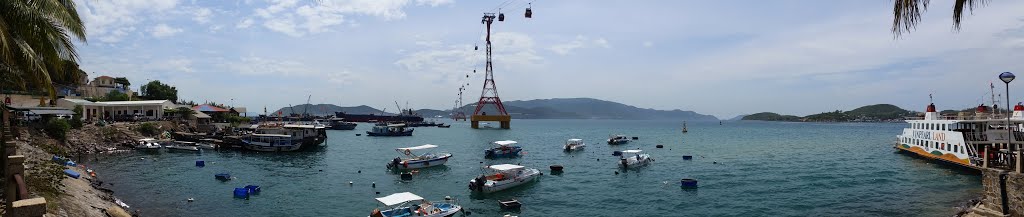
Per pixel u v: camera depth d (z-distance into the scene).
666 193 48.16
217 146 89.06
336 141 126.62
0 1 19.00
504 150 85.44
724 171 63.47
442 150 100.44
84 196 35.69
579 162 76.06
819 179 55.88
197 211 40.53
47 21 20.84
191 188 50.06
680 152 93.25
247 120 152.25
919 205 41.84
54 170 35.97
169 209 41.03
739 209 41.41
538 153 92.50
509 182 50.72
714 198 45.62
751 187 50.88
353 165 71.00
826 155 85.00
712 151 95.19
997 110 62.16
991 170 28.09
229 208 41.62
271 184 53.25
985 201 28.77
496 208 42.25
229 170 64.25
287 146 89.12
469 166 71.00
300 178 57.81
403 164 65.19
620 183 54.31
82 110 98.06
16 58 19.36
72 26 20.91
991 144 56.66
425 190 50.38
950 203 42.19
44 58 21.28
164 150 86.62
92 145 80.94
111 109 110.88
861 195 46.44
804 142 124.62
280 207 42.19
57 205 28.84
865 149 97.94
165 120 110.31
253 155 83.00
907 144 77.19
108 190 45.97
